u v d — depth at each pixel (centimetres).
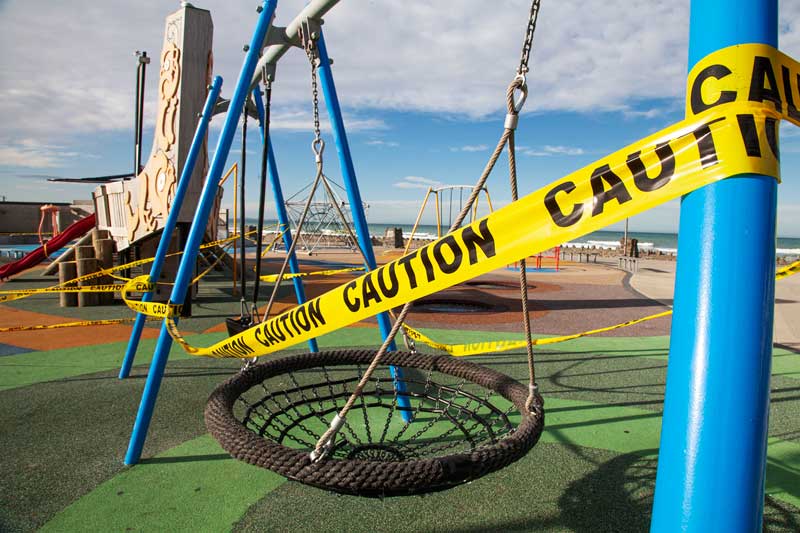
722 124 93
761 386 88
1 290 941
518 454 156
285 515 214
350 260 1847
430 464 145
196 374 422
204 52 696
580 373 438
